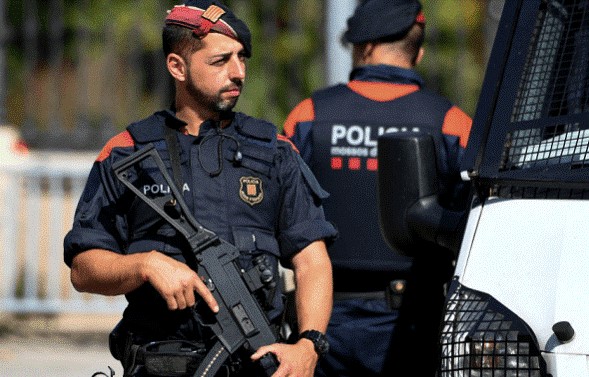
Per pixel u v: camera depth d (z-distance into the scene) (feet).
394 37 33.76
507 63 28.22
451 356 24.13
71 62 69.41
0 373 53.78
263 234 25.95
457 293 24.84
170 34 25.98
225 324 24.86
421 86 33.94
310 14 72.28
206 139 25.99
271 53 72.08
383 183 28.45
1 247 60.70
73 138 67.00
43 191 61.05
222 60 25.81
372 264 32.40
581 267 23.58
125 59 69.46
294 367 24.72
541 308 23.45
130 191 25.72
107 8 69.46
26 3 68.69
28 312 61.16
